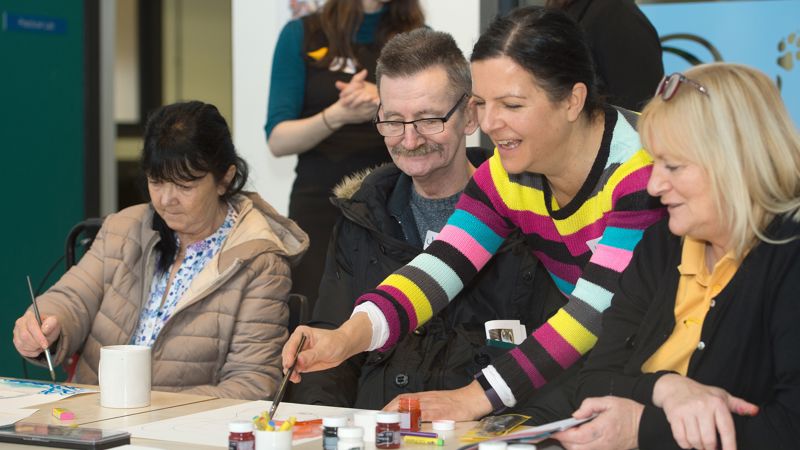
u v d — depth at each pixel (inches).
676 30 153.6
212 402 86.7
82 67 210.2
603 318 80.8
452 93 97.5
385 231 102.0
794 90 146.8
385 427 69.3
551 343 83.8
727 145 69.6
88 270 110.6
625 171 83.6
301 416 80.2
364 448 68.7
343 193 108.3
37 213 203.0
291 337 82.0
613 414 69.4
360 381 97.9
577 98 82.3
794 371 67.9
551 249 92.7
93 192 212.1
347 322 86.1
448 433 74.7
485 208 93.4
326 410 82.7
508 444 66.4
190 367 104.0
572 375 91.4
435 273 91.6
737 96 70.0
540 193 89.7
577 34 82.5
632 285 79.5
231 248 107.6
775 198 70.5
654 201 82.2
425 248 101.2
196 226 107.7
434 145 98.0
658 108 71.9
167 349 104.3
